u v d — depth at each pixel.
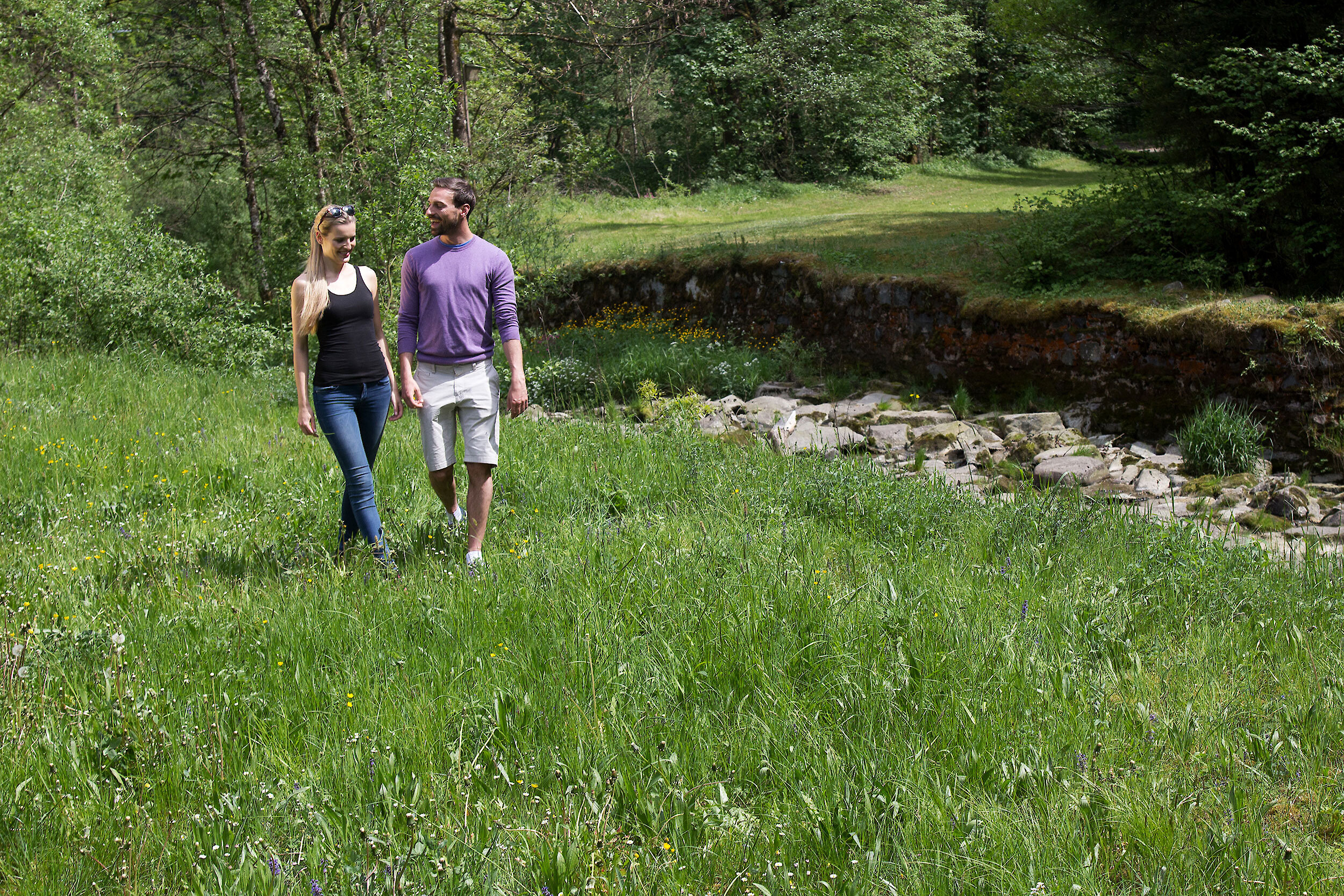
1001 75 32.38
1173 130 11.73
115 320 12.91
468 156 14.91
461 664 3.66
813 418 11.06
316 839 2.55
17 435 7.47
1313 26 10.68
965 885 2.51
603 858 2.57
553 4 19.05
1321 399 8.93
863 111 29.66
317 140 18.38
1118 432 10.42
